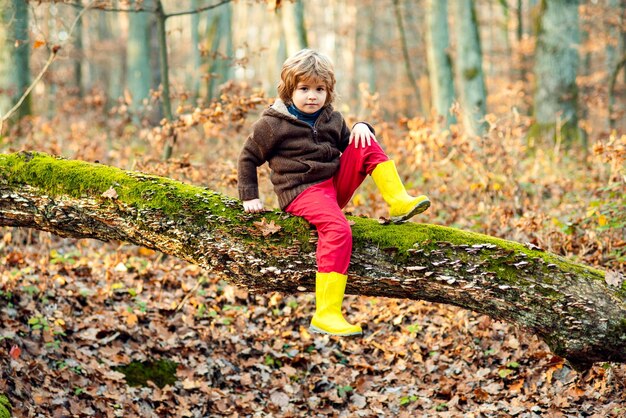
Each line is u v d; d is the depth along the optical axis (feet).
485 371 15.61
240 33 119.14
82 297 17.11
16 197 11.79
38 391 13.42
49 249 18.93
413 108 84.12
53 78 41.91
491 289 10.65
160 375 15.43
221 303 18.53
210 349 16.55
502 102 52.60
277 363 16.67
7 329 14.62
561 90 38.45
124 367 15.20
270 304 18.37
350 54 99.71
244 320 17.75
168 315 17.48
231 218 11.35
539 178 23.65
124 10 21.58
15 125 28.25
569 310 10.34
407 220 11.44
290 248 11.11
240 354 16.67
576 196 22.24
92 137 31.22
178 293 18.44
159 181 11.79
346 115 25.31
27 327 15.11
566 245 17.67
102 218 11.69
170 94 23.71
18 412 12.57
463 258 10.73
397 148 23.91
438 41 44.83
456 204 21.26
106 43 83.35
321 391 15.97
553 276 10.50
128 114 30.76
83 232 12.07
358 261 11.03
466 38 41.98
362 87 24.81
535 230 18.04
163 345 16.20
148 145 29.09
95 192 11.59
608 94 46.09
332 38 116.37
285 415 14.87
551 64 38.52
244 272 11.51
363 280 11.15
